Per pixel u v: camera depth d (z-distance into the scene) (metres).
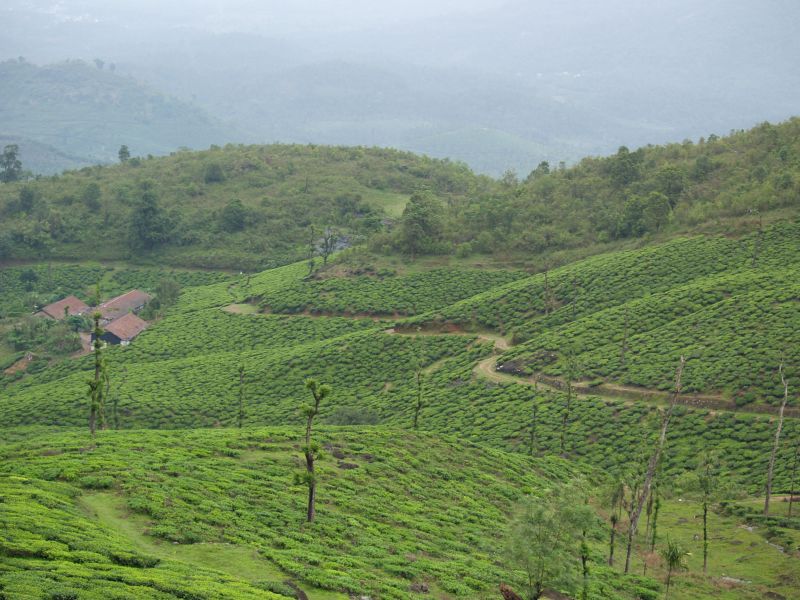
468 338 143.62
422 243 190.12
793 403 97.56
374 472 76.38
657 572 67.94
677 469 91.50
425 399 122.56
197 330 169.12
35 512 48.38
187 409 125.75
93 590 37.53
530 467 90.00
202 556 49.97
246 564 49.66
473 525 68.88
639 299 139.00
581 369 118.06
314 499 62.75
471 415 113.94
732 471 89.81
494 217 196.62
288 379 136.88
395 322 157.88
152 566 45.25
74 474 60.31
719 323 120.31
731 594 62.97
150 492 58.19
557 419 107.56
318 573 49.56
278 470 71.31
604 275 153.00
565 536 50.28
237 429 88.50
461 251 186.50
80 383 140.75
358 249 198.25
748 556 70.44
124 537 49.47
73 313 185.50
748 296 126.00
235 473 68.00
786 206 161.75
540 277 163.12
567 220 193.12
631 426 102.88
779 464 88.50
